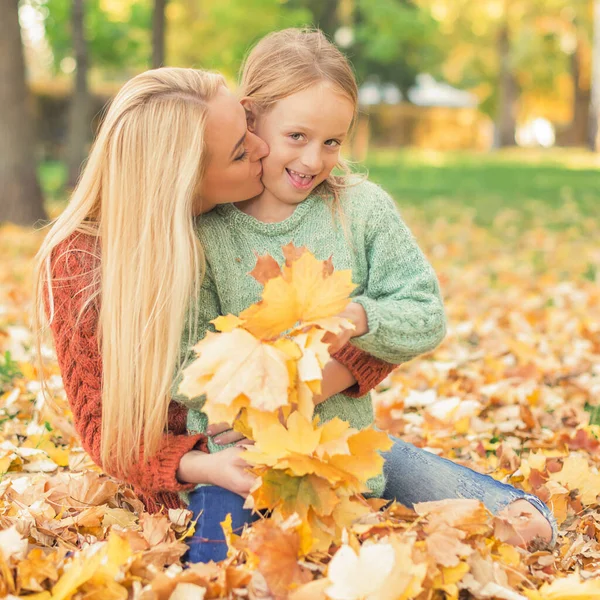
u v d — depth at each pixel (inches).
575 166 757.3
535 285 228.7
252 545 62.1
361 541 66.9
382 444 65.8
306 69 75.7
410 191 517.0
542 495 88.7
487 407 129.4
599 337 167.5
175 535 75.2
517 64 1130.7
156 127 72.6
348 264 80.7
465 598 64.5
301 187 78.7
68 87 943.0
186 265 71.9
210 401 60.6
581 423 120.4
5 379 140.2
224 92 76.0
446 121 1444.4
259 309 64.5
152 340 73.0
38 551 65.3
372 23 891.4
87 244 78.7
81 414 78.0
